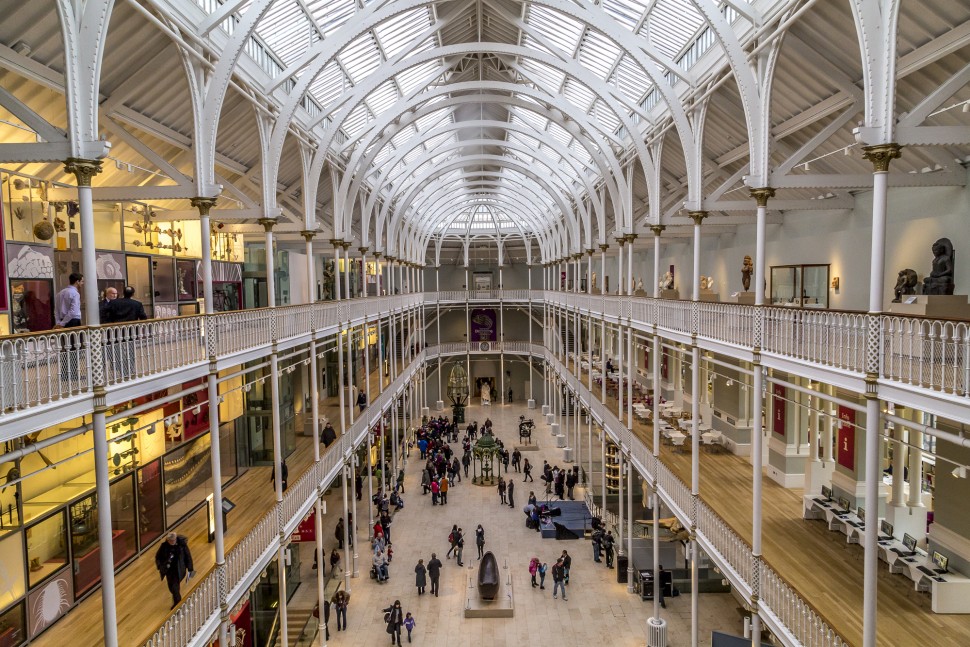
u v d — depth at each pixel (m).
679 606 18.70
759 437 11.12
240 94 14.77
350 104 18.80
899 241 14.01
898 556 11.67
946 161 11.84
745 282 20.59
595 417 27.05
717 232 23.31
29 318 12.05
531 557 22.72
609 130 24.59
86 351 8.10
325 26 17.72
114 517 13.09
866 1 8.05
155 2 10.11
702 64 15.27
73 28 8.02
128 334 9.16
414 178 36.09
